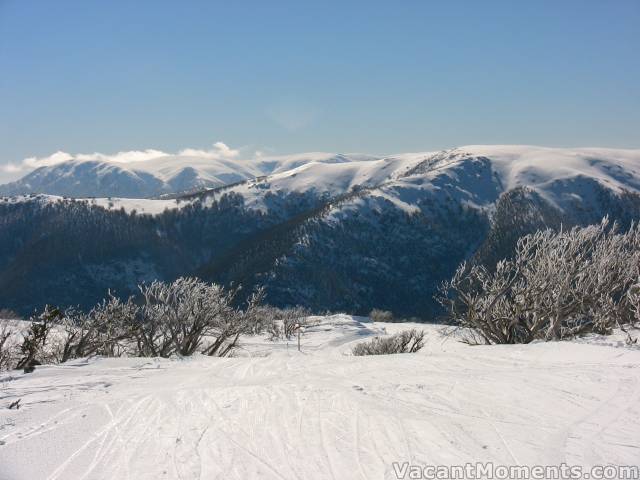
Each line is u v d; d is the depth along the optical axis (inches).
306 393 265.0
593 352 327.9
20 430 221.3
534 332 530.3
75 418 236.4
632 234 527.8
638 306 479.5
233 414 235.3
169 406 253.3
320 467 173.6
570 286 523.8
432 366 322.3
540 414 212.2
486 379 273.7
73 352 501.7
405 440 191.0
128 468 180.4
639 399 225.3
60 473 178.1
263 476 169.5
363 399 246.4
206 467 178.4
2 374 362.6
